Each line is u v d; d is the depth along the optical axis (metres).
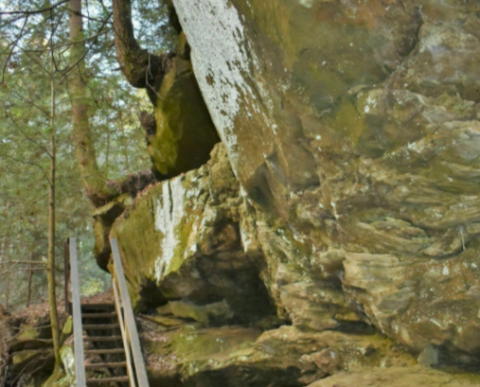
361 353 4.77
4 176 8.80
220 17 4.20
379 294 4.23
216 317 7.07
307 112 3.99
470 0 3.31
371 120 3.72
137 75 8.86
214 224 6.33
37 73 8.98
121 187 9.88
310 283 5.26
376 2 3.41
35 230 11.25
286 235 5.42
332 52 3.66
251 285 6.77
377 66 3.63
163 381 6.34
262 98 4.28
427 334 4.03
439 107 3.47
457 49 3.39
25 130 8.29
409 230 3.94
